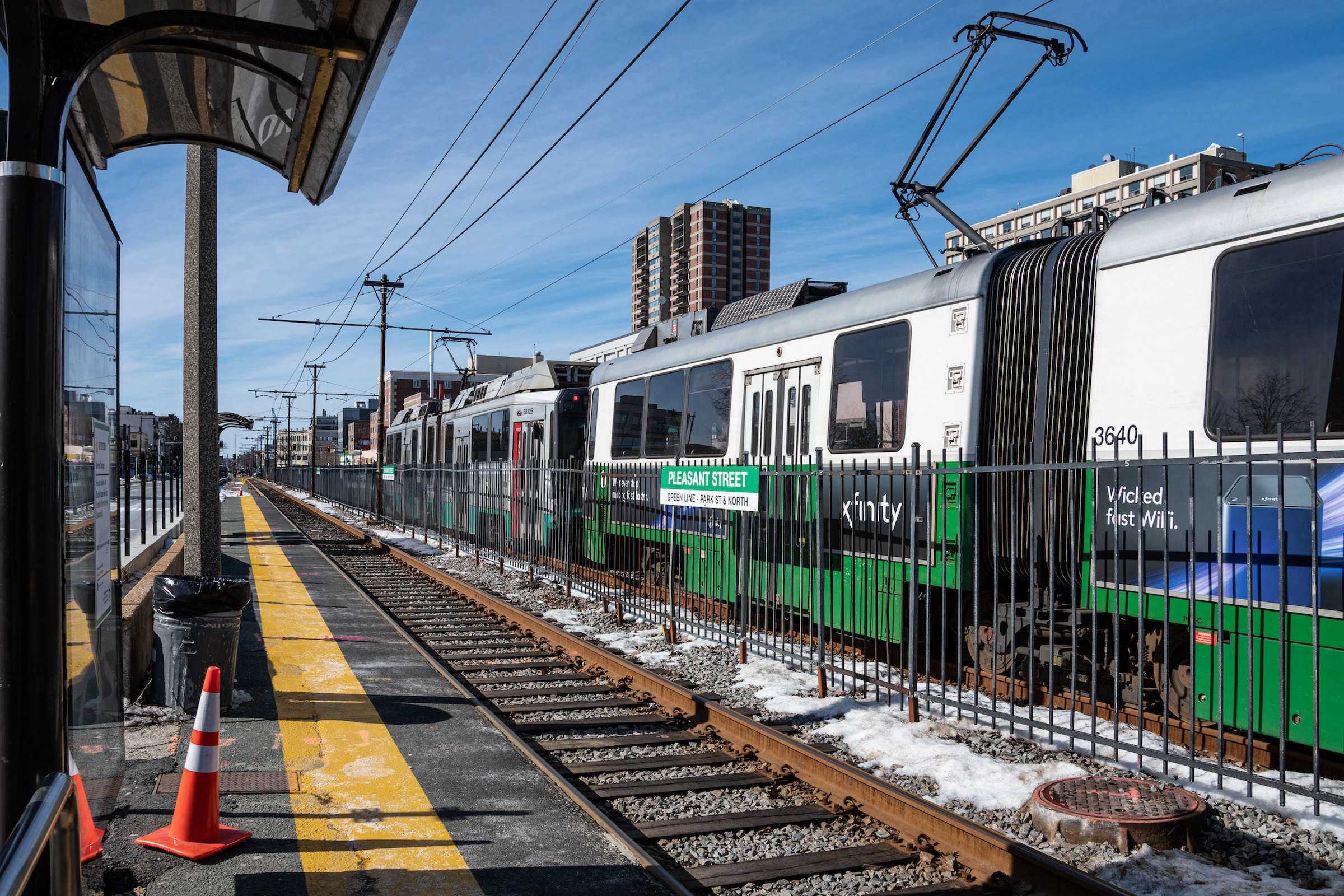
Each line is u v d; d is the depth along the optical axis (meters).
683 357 13.70
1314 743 5.14
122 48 3.25
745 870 4.84
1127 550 7.04
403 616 13.12
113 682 4.93
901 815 5.38
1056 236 8.79
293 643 10.57
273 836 5.12
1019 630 8.25
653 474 13.17
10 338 2.71
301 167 5.72
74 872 2.32
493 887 4.57
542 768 6.34
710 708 7.58
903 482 9.09
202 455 10.63
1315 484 5.13
